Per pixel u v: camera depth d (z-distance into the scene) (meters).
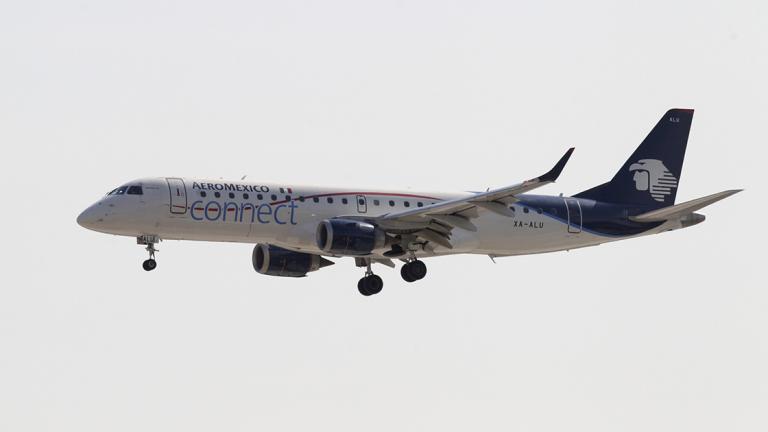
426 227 175.00
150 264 172.12
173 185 167.88
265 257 186.50
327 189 176.75
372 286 185.50
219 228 169.12
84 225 166.12
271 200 171.38
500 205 163.00
